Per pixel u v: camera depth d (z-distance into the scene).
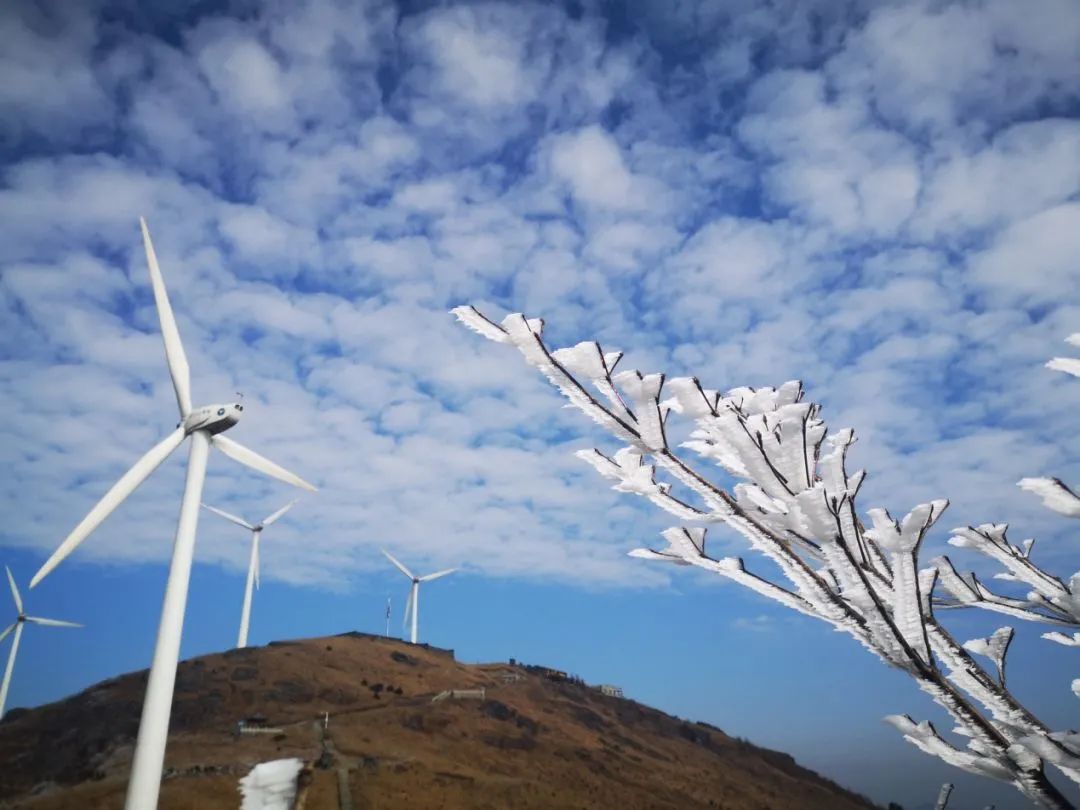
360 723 55.62
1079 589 2.41
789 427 2.36
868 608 2.28
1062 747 2.03
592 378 2.55
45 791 41.22
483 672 85.31
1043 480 2.18
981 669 2.29
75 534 23.52
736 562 2.62
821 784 77.94
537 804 42.72
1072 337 2.05
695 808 54.84
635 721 82.12
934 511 2.19
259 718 53.75
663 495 2.64
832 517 2.23
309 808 33.72
